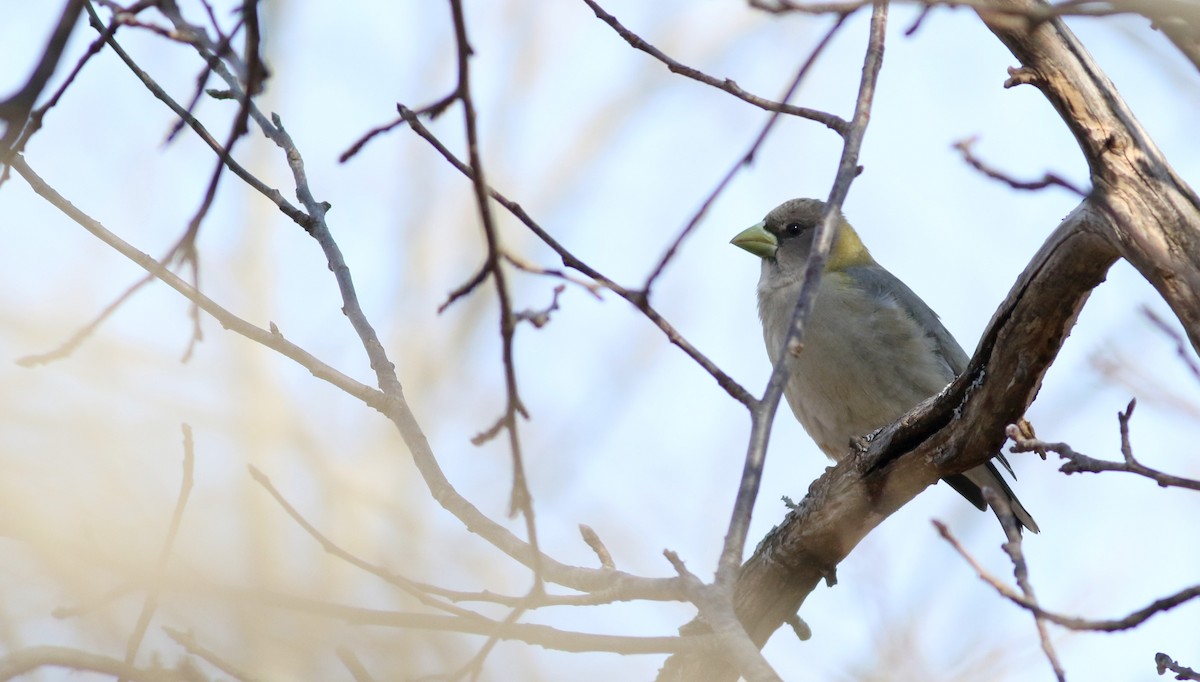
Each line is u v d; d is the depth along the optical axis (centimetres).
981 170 600
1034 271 875
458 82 541
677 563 639
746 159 729
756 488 668
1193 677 815
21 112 551
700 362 707
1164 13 505
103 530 885
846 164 762
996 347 915
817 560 1051
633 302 714
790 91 749
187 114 754
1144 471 659
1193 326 802
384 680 1105
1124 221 768
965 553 627
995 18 750
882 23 820
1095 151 834
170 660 985
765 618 1070
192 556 1259
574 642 623
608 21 790
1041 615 610
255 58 618
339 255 866
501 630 627
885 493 1014
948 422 969
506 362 586
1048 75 836
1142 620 604
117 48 826
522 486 602
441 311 615
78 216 784
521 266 651
